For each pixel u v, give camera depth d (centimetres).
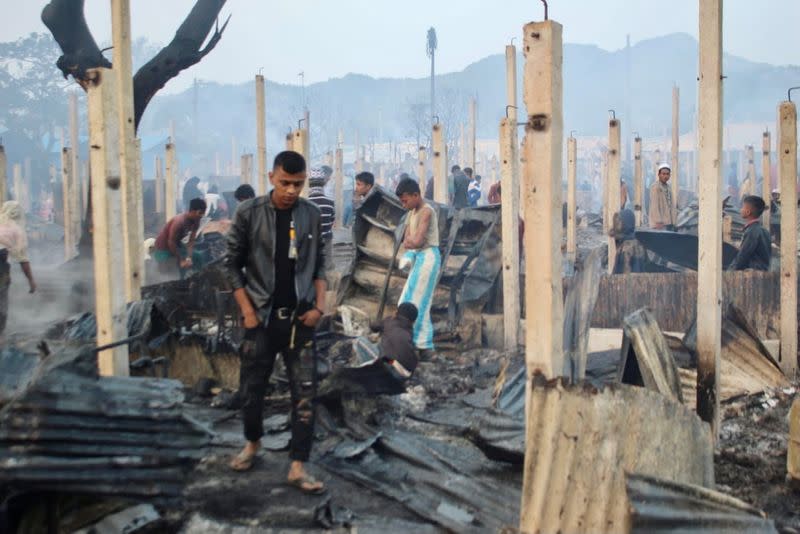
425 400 605
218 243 1214
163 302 652
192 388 595
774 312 745
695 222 1437
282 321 418
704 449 371
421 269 730
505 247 750
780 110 610
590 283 556
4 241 856
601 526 315
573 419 326
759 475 444
